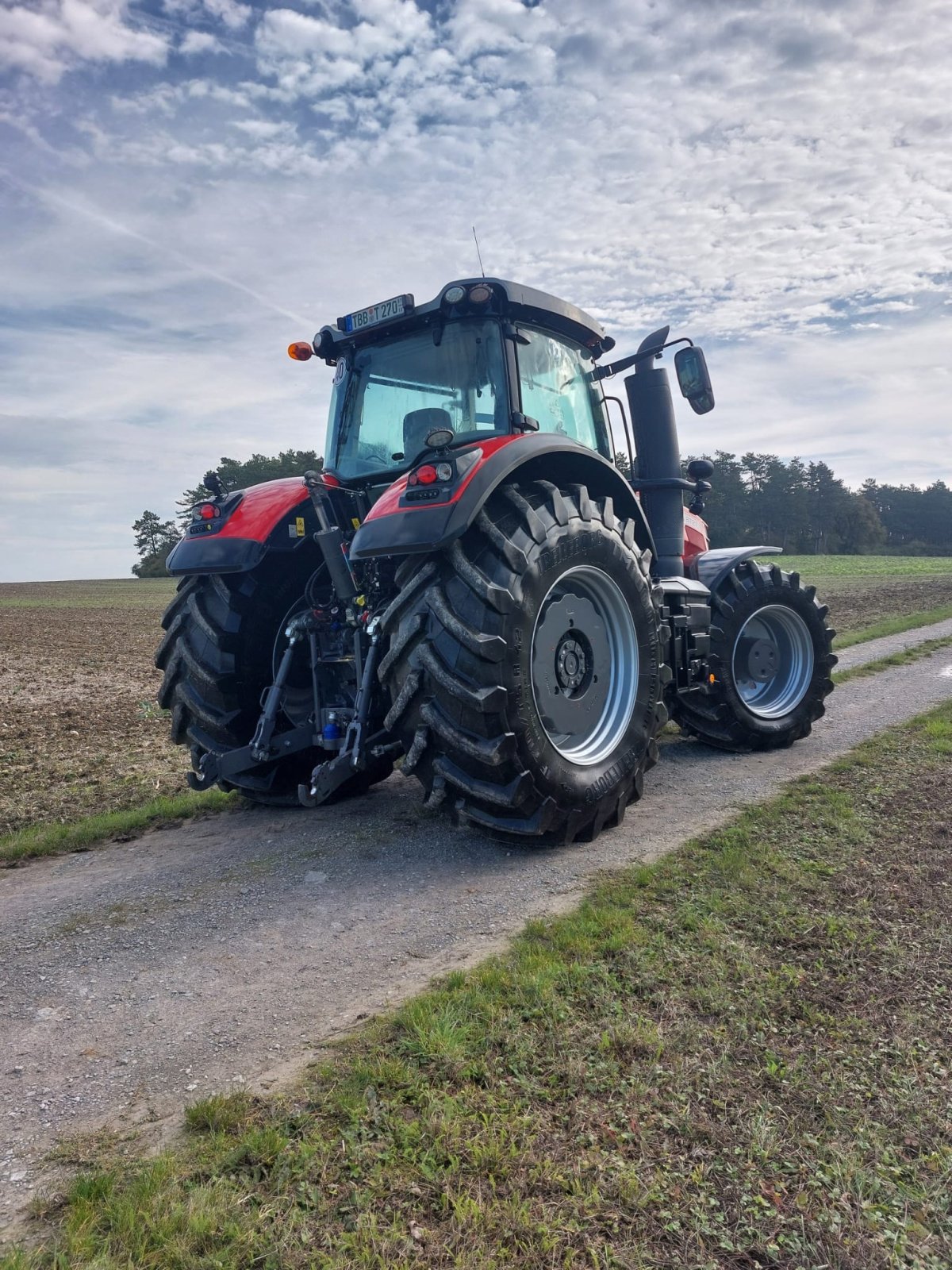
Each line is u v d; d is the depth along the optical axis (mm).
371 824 4238
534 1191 1635
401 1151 1752
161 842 4176
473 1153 1724
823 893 3021
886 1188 1632
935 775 4555
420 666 3363
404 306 3977
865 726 6074
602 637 3988
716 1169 1687
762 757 5398
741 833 3721
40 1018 2418
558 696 3734
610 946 2633
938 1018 2203
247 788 4465
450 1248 1503
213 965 2725
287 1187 1661
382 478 4254
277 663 4383
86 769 6113
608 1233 1531
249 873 3590
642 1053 2072
